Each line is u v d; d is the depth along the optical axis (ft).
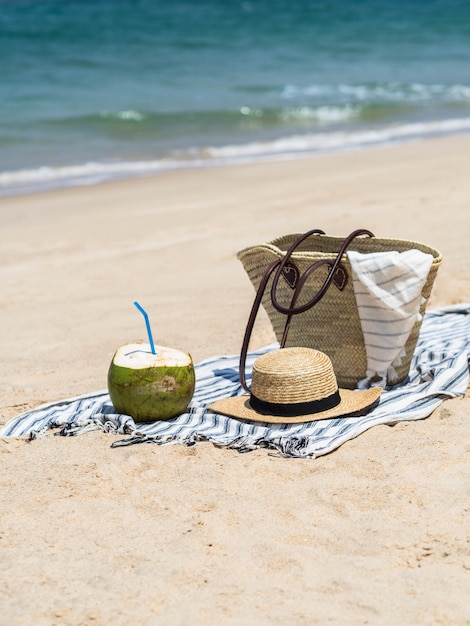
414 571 6.11
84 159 26.71
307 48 61.31
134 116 33.32
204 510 6.81
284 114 33.99
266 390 7.86
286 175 22.38
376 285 8.09
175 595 6.02
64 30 68.59
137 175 24.11
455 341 9.15
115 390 7.97
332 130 31.81
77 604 5.98
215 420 7.98
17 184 23.30
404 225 14.79
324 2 101.65
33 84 43.34
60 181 23.53
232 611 5.88
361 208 16.74
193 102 38.24
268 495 6.94
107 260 14.42
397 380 8.47
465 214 15.37
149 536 6.56
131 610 5.92
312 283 8.36
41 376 9.54
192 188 21.31
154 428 7.90
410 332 8.36
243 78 46.68
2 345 10.59
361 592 5.96
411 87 42.63
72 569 6.28
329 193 19.10
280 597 5.96
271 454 7.43
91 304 12.05
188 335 10.50
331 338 8.46
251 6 95.45
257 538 6.47
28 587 6.14
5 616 5.92
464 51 59.82
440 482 6.97
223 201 19.19
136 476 7.25
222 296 11.91
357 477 7.09
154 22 76.54
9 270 14.28
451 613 5.78
